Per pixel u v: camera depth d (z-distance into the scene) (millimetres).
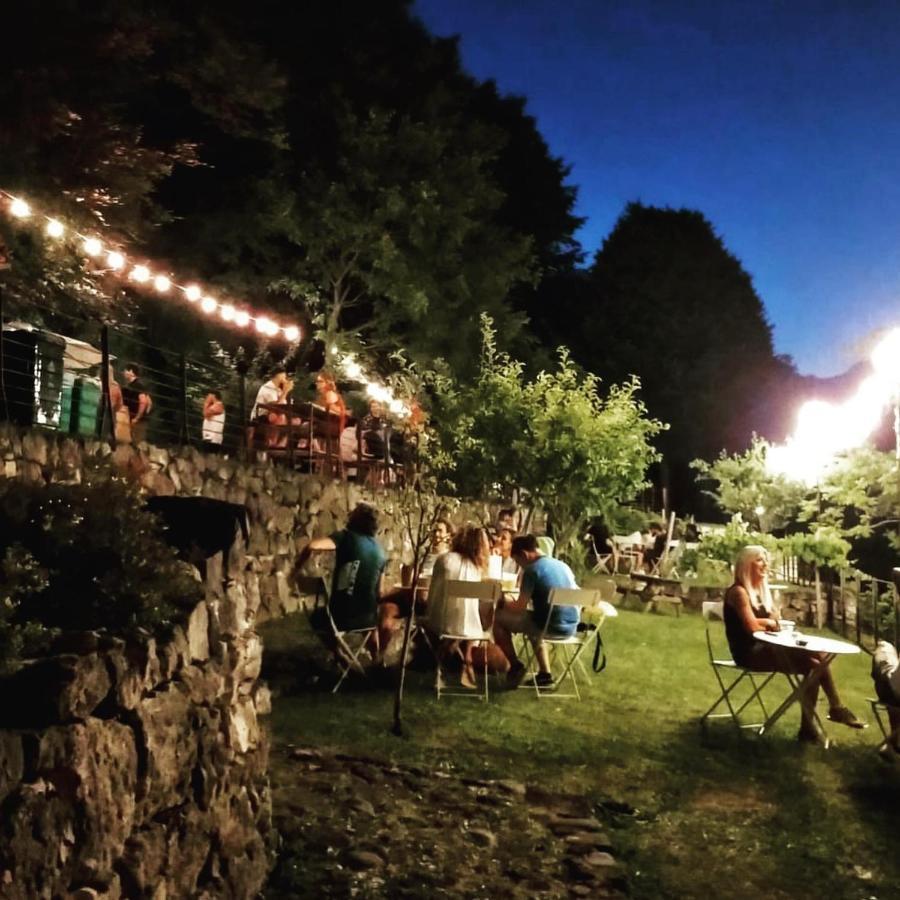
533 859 4707
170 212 15266
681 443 34438
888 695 6250
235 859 3896
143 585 3641
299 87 19781
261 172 18109
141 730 3188
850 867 4812
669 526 18703
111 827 2938
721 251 36812
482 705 7406
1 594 3049
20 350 7449
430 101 21078
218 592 4344
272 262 18734
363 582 7598
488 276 20484
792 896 4496
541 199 30266
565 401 12055
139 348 14516
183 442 9586
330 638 7785
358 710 7020
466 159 19734
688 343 34844
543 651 8133
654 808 5473
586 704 7668
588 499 12109
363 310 20578
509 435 12000
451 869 4508
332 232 17812
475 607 7734
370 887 4250
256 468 10336
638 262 35625
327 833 4746
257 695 4543
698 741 6773
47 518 3670
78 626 3426
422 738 6477
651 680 8758
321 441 12891
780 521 16953
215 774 3787
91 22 11414
